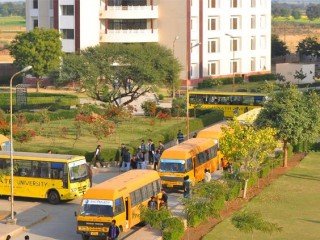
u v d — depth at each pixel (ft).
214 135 258.57
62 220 197.67
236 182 224.74
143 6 508.94
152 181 198.18
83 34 504.02
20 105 382.22
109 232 173.37
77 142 303.48
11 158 200.23
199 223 193.57
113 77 378.32
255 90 458.91
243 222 168.45
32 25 542.16
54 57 472.44
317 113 269.85
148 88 386.11
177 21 507.71
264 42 576.20
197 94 383.24
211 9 530.27
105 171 253.24
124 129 336.90
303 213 209.46
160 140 294.66
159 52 392.27
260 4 568.82
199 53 519.19
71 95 427.33
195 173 231.50
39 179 214.48
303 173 263.08
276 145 236.43
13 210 198.70
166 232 176.76
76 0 502.38
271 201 221.25
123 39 509.35
